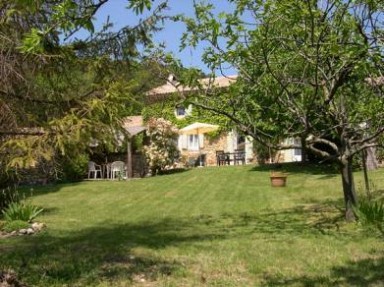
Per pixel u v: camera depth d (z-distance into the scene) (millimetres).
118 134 6469
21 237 10180
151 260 7781
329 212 11859
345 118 9727
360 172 19406
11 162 5684
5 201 12453
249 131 9023
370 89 9516
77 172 24688
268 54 8391
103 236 10055
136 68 7629
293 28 8047
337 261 7238
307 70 8945
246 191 16891
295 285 6152
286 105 9133
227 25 7098
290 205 13508
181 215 12836
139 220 12297
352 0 7344
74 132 5871
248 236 9531
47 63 6504
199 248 8570
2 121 6113
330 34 7730
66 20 3840
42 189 20844
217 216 12391
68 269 7242
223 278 6648
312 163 24375
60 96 6688
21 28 6195
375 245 8164
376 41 7703
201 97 8594
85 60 7020
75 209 14820
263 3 7594
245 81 9016
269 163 26969
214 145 30781
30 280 6680
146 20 7586
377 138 9867
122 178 25734
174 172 26391
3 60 6148
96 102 6207
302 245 8430
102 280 6660
